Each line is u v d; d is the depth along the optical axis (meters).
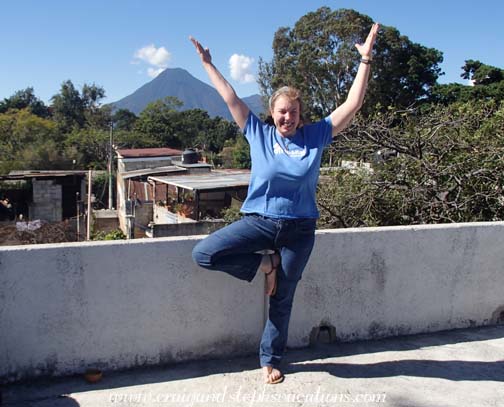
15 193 28.62
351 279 3.64
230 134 81.56
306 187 2.87
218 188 20.20
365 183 7.29
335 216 7.35
